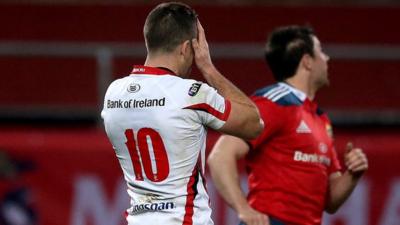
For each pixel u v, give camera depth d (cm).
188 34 1458
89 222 2742
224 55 3122
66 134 2786
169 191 1440
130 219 1472
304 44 1956
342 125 3347
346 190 1947
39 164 2756
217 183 1841
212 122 1440
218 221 2694
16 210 2742
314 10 3659
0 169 2750
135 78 1474
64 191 2752
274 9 3644
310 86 1983
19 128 3378
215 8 3625
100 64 3027
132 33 3603
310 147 1878
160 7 1469
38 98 3397
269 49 1983
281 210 1859
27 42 3562
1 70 3409
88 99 3391
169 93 1438
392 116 3366
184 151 1436
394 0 3684
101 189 2750
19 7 3612
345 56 3244
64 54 3166
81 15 3616
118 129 1472
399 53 3253
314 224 1895
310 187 1878
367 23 3666
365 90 3416
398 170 2777
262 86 3300
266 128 1845
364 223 2752
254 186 1886
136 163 1463
